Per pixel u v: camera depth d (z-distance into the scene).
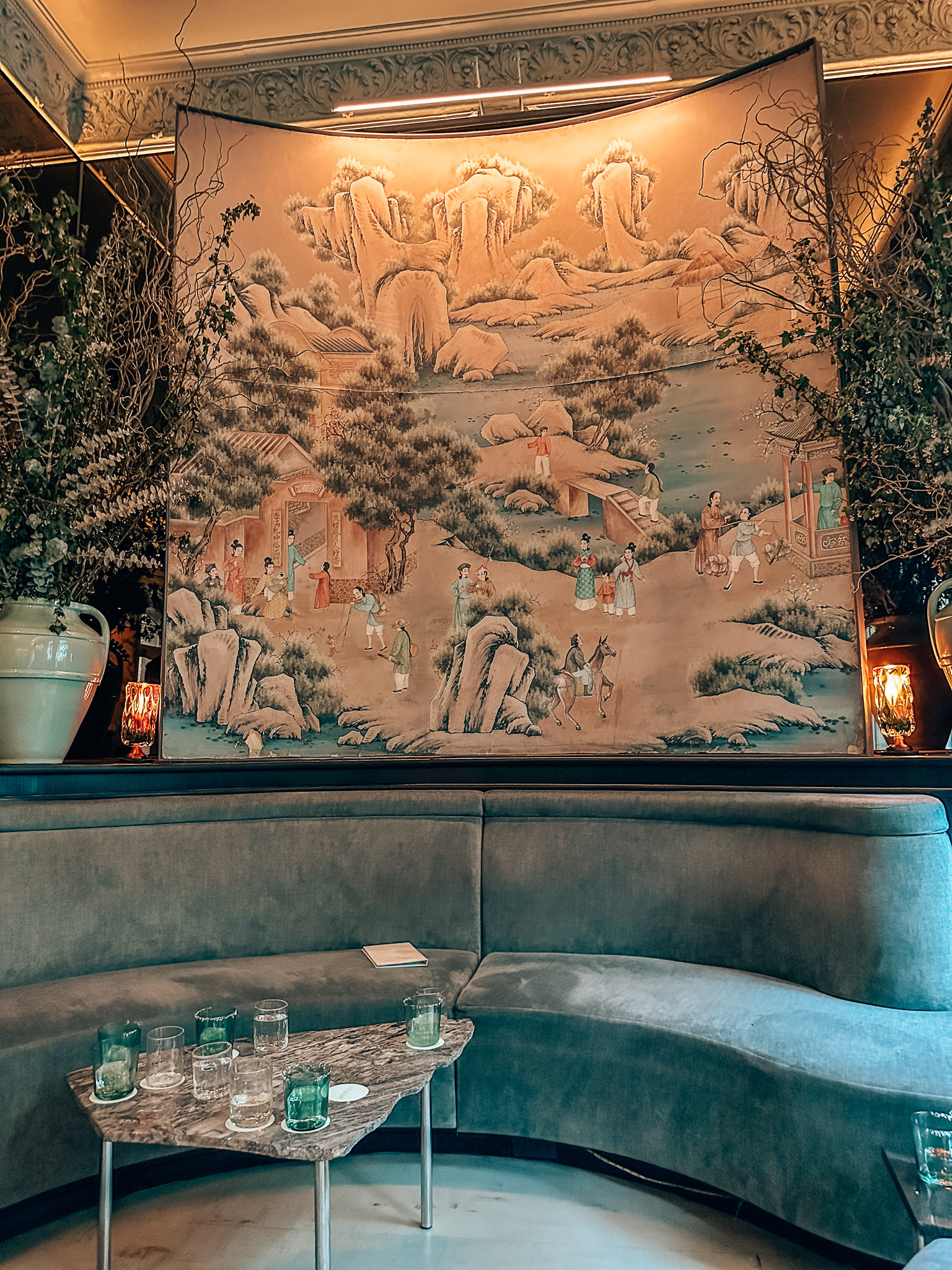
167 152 5.50
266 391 4.76
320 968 3.36
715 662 4.26
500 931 3.66
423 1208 2.64
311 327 4.84
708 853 3.44
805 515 4.15
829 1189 2.36
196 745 4.51
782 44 5.07
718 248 4.46
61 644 3.56
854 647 3.99
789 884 3.20
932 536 3.62
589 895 3.59
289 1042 2.64
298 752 4.57
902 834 2.93
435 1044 2.57
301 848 3.77
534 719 4.50
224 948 3.60
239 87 5.58
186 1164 3.00
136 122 5.58
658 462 4.48
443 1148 3.16
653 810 3.59
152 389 4.23
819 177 4.22
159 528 4.57
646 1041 2.82
